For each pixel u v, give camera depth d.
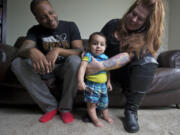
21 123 0.88
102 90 0.88
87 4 2.16
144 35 0.93
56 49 0.92
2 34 1.86
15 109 1.12
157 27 0.90
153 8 0.87
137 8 0.90
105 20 2.20
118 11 2.21
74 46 1.12
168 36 2.28
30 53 0.87
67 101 0.92
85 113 1.07
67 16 2.14
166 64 1.20
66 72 0.90
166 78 1.08
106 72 0.93
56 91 1.03
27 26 2.08
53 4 2.10
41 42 1.11
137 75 0.86
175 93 1.14
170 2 2.24
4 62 0.98
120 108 1.19
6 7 1.86
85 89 0.88
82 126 0.86
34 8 1.00
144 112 1.11
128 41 0.94
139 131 0.82
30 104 1.18
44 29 1.12
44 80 1.00
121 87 1.06
